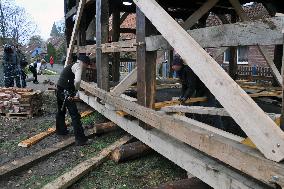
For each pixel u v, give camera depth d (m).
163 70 13.84
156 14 3.26
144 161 4.47
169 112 4.77
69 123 6.54
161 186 2.92
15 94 7.34
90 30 8.51
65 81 5.30
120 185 3.79
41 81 18.00
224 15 9.36
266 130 2.03
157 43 3.49
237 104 2.20
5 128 6.46
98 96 5.54
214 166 2.74
